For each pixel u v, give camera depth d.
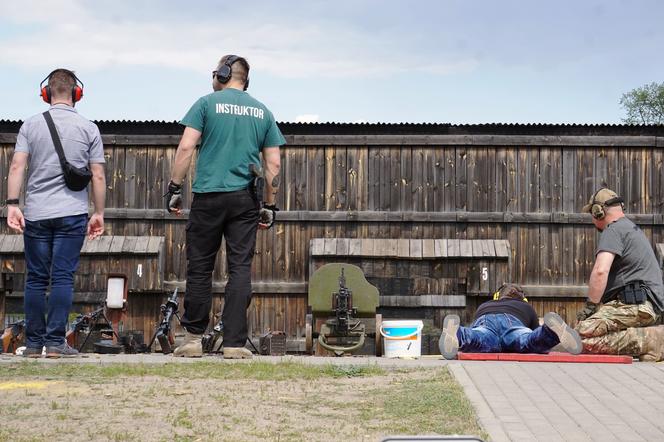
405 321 10.88
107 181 16.12
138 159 16.14
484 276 15.79
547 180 16.09
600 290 9.46
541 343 9.28
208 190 8.92
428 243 15.94
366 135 16.09
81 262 15.79
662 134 16.02
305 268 16.09
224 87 9.24
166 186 16.11
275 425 6.09
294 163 16.14
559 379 7.80
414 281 15.87
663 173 16.06
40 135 8.78
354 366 8.47
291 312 16.08
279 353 14.45
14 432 5.74
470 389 7.27
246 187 8.99
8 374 7.94
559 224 16.09
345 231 16.12
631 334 9.28
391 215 16.06
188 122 8.94
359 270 13.41
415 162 16.14
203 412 6.45
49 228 8.85
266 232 16.11
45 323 9.11
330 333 13.07
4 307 15.83
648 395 7.08
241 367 8.39
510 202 16.08
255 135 9.09
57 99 8.99
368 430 5.97
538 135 16.06
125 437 5.63
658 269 9.66
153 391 7.18
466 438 3.33
